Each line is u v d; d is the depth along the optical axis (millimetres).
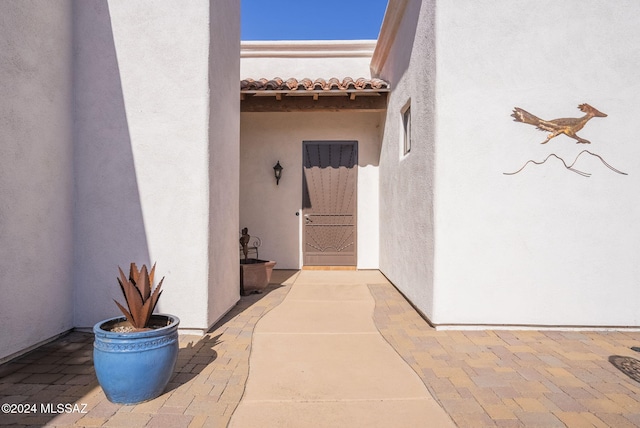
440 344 4285
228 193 5402
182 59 4566
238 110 5895
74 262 4637
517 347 4195
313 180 9016
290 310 5621
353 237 8992
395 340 4414
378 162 8922
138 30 4590
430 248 4871
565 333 4660
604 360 3852
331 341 4375
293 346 4219
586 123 4664
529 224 4707
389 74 7621
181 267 4566
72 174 4613
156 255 4586
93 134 4617
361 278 7996
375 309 5691
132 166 4598
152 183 4590
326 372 3568
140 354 2902
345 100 7926
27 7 3896
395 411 2902
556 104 4684
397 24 6715
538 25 4668
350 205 9000
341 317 5289
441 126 4699
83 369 3605
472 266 4723
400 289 6562
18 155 3803
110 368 2873
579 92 4672
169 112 4574
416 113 5586
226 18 5281
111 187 4605
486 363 3775
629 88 4648
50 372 3533
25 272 3910
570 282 4703
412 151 5785
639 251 4660
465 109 4699
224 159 5195
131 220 4602
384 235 8133
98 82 4613
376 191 8945
